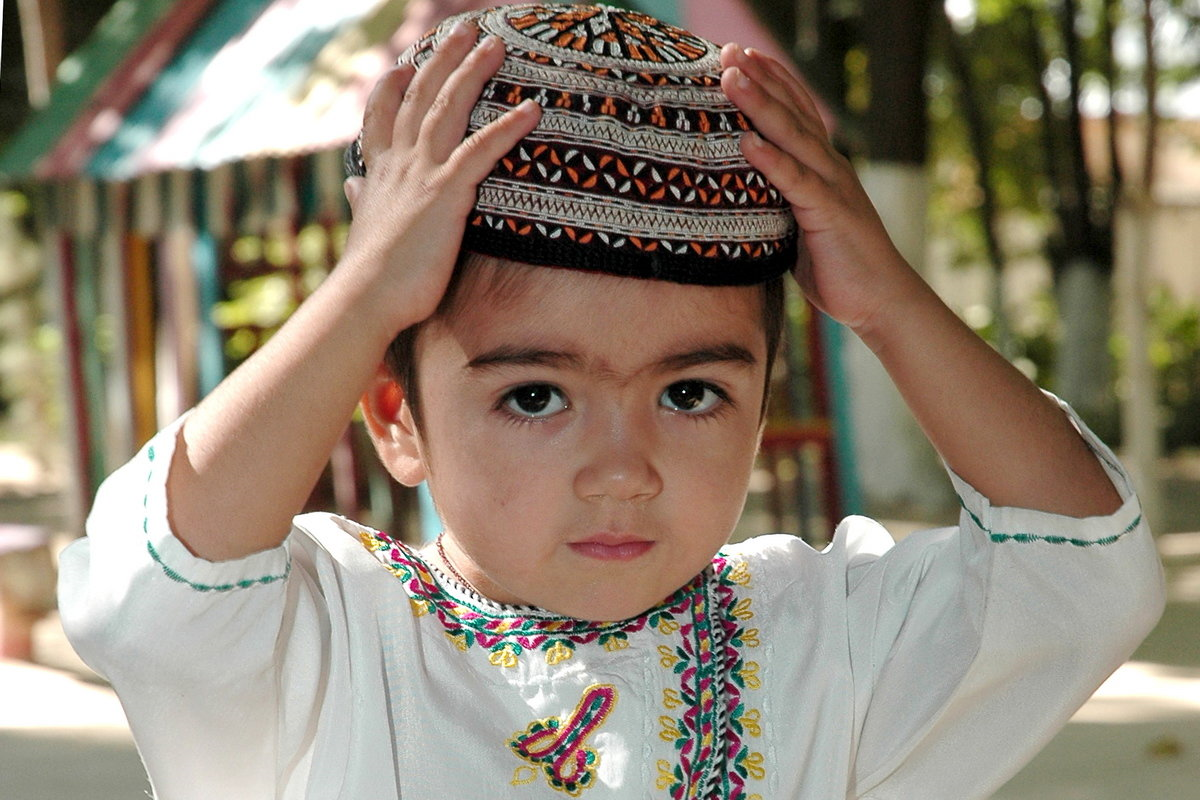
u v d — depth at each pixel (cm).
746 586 143
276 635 118
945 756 139
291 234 671
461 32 119
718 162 116
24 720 462
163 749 120
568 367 115
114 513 116
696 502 119
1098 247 1357
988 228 1525
